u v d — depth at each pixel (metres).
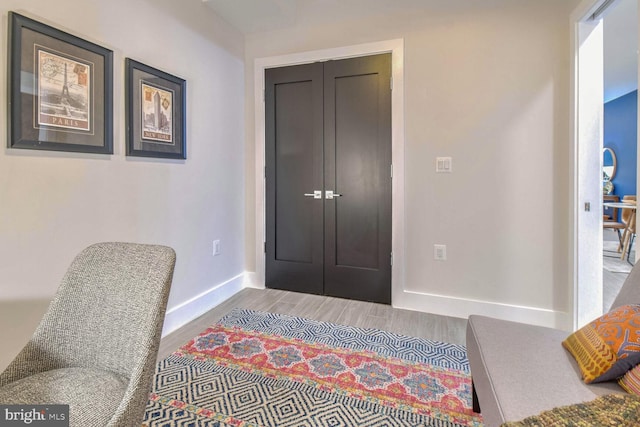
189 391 1.60
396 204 2.64
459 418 1.43
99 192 1.77
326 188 2.88
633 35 3.20
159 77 2.12
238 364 1.84
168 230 2.24
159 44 2.12
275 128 3.00
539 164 2.30
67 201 1.62
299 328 2.31
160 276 1.00
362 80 2.72
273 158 3.03
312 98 2.87
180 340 2.12
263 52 2.99
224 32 2.76
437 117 2.51
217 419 1.41
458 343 2.10
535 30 2.28
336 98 2.80
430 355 1.95
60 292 1.12
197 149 2.49
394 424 1.40
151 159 2.10
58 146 1.56
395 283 2.68
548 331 1.35
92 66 1.70
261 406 1.50
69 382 0.97
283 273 3.06
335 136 2.82
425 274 2.60
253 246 3.13
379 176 2.72
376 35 2.63
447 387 1.65
